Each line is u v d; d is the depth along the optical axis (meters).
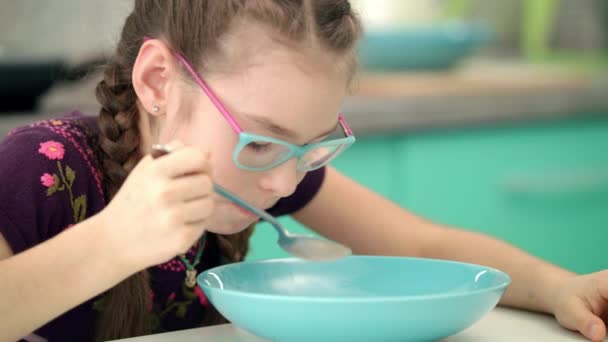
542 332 0.97
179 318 1.26
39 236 1.10
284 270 1.05
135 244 0.88
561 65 3.24
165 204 0.86
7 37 2.57
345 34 1.03
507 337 0.94
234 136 1.00
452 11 3.42
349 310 0.78
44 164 1.10
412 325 0.80
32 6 2.59
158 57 1.06
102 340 1.15
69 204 1.13
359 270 1.05
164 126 1.08
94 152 1.18
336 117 1.04
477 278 0.96
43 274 0.90
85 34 2.64
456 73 2.83
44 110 2.03
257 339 0.92
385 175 2.22
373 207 1.43
